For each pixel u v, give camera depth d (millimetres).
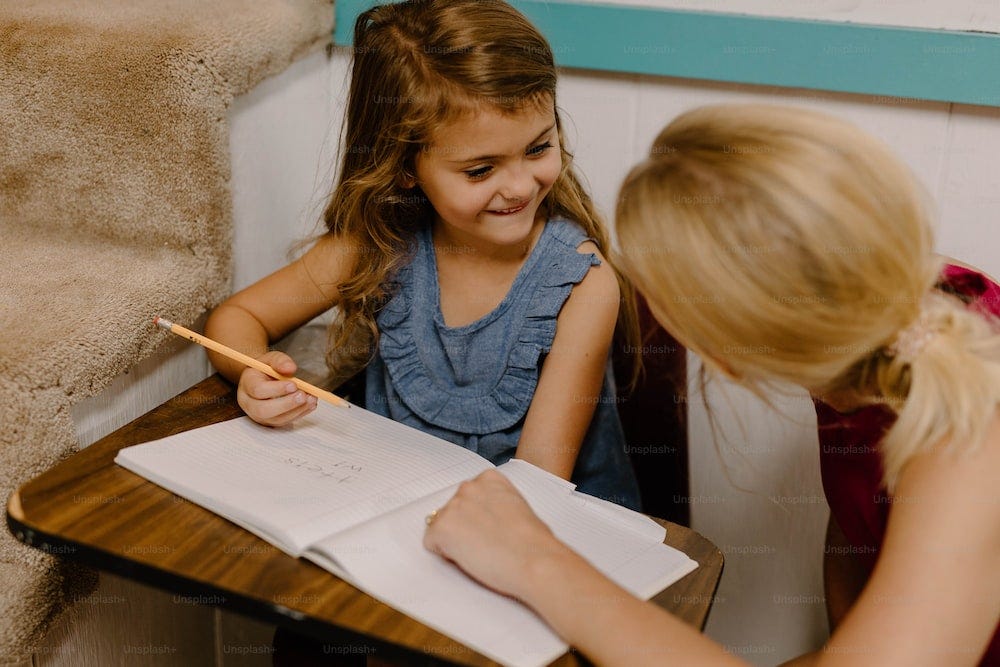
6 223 992
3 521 723
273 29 980
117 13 970
